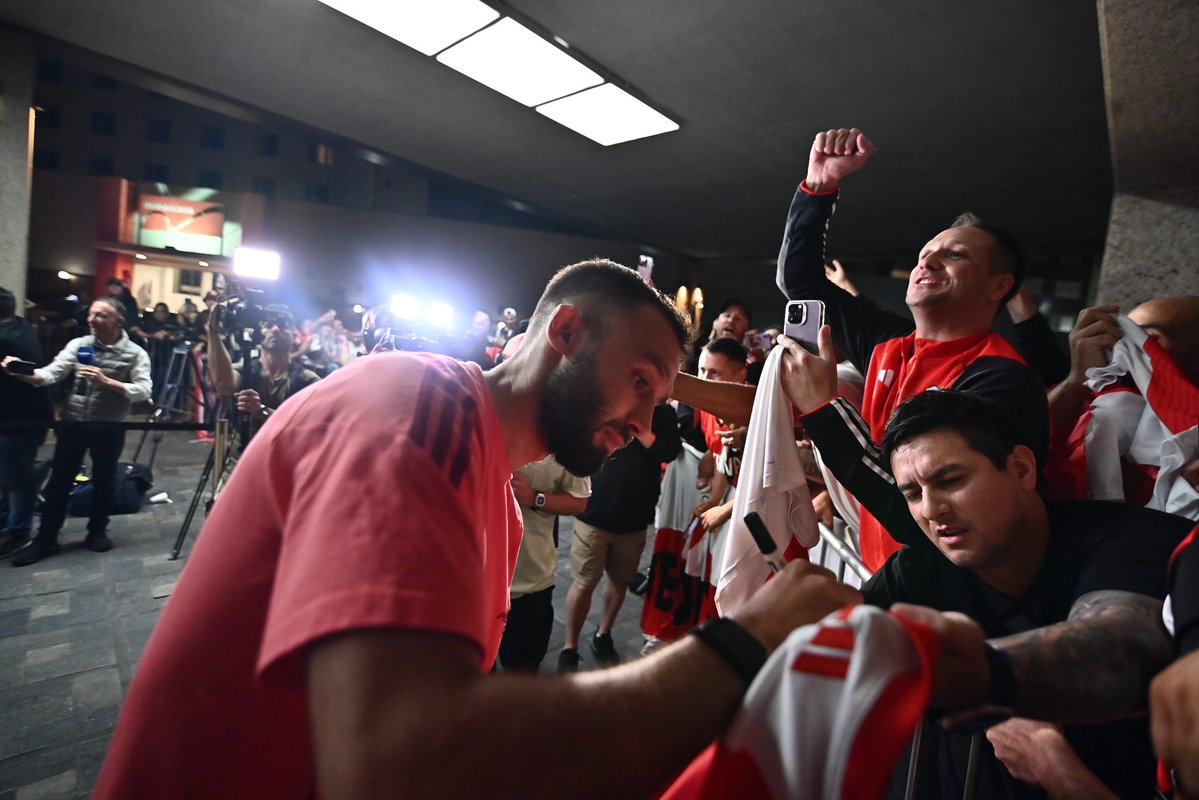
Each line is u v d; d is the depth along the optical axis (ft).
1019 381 4.21
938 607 3.43
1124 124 8.84
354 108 25.55
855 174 28.43
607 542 9.43
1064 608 2.88
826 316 6.59
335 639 1.33
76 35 19.60
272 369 12.76
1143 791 2.83
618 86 21.35
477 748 1.22
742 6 16.57
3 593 10.48
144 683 2.06
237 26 19.12
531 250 62.03
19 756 6.65
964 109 20.81
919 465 3.01
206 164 84.58
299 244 64.03
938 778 3.38
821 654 1.46
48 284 65.82
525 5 17.33
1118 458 4.47
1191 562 2.00
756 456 4.55
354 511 1.49
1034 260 38.47
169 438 24.08
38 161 80.48
